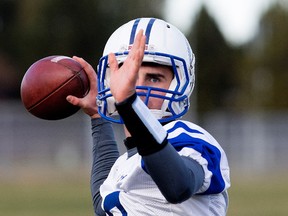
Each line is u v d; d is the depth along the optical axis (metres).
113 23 105.12
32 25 105.25
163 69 11.69
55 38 104.81
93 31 104.62
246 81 126.06
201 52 124.06
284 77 122.69
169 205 10.95
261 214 38.88
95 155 13.52
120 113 9.99
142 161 10.91
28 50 106.25
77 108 13.31
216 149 11.05
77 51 104.94
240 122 90.00
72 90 12.98
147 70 11.62
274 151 88.44
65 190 52.97
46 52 105.31
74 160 84.19
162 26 11.93
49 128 85.00
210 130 90.94
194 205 10.95
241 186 57.22
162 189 10.04
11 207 42.53
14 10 108.75
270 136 88.88
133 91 9.98
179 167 10.01
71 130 85.31
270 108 123.06
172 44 11.76
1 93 110.94
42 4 104.94
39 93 12.92
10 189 54.34
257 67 125.75
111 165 13.31
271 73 123.94
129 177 11.09
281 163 87.62
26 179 61.88
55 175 65.06
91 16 104.38
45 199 46.94
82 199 46.66
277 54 123.19
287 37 123.19
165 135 10.08
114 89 10.02
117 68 10.15
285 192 52.22
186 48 11.98
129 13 105.62
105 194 11.63
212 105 123.00
